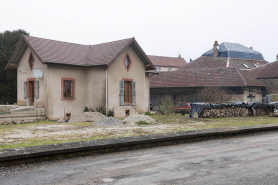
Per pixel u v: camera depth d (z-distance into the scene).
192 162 6.89
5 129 13.89
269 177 5.68
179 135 9.66
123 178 5.57
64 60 20.50
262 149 8.59
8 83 31.33
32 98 21.12
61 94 20.25
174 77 38.97
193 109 20.61
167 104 23.58
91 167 6.45
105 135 11.33
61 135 11.41
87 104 21.84
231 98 34.75
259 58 58.38
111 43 23.41
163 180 5.44
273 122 16.70
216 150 8.46
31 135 11.49
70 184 5.22
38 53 19.45
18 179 5.55
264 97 36.75
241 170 6.17
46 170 6.21
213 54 55.50
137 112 22.89
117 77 21.58
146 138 8.99
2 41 32.91
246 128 11.85
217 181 5.40
